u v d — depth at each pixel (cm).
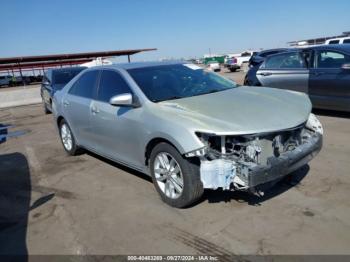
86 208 399
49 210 404
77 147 605
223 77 516
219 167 319
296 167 350
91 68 552
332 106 742
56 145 741
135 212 375
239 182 321
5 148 759
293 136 362
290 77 809
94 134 512
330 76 726
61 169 556
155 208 380
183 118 345
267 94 434
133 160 433
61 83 1152
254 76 904
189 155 329
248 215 344
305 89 782
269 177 319
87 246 319
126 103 396
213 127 321
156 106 387
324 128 666
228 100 398
